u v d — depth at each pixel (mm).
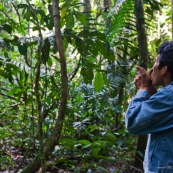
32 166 2533
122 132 4051
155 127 1617
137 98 1707
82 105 4109
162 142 1606
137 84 1795
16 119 4383
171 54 1633
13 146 4152
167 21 6242
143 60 3496
